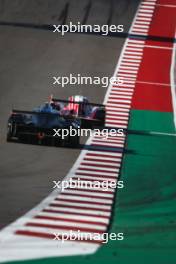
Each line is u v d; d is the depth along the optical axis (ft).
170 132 255.09
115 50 398.01
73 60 369.50
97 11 467.52
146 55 395.55
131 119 272.92
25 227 127.44
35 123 207.92
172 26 458.91
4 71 336.49
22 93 298.76
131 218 139.95
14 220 132.05
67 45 397.80
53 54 377.50
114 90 321.32
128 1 491.72
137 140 234.99
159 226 133.80
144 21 460.14
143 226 133.59
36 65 353.10
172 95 323.78
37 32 419.13
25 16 450.30
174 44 423.64
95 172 183.83
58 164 189.88
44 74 336.90
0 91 299.17
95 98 305.73
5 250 111.55
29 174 176.55
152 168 194.08
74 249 114.62
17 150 201.57
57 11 462.19
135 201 155.02
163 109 295.89
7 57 363.76
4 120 249.55
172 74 365.81
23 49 382.22
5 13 452.76
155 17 469.98
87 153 206.39
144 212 145.59
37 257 108.27
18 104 280.10
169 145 231.50
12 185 163.63
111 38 419.95
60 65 357.20
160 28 451.94
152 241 122.42
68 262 106.63
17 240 118.21
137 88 329.52
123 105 297.12
